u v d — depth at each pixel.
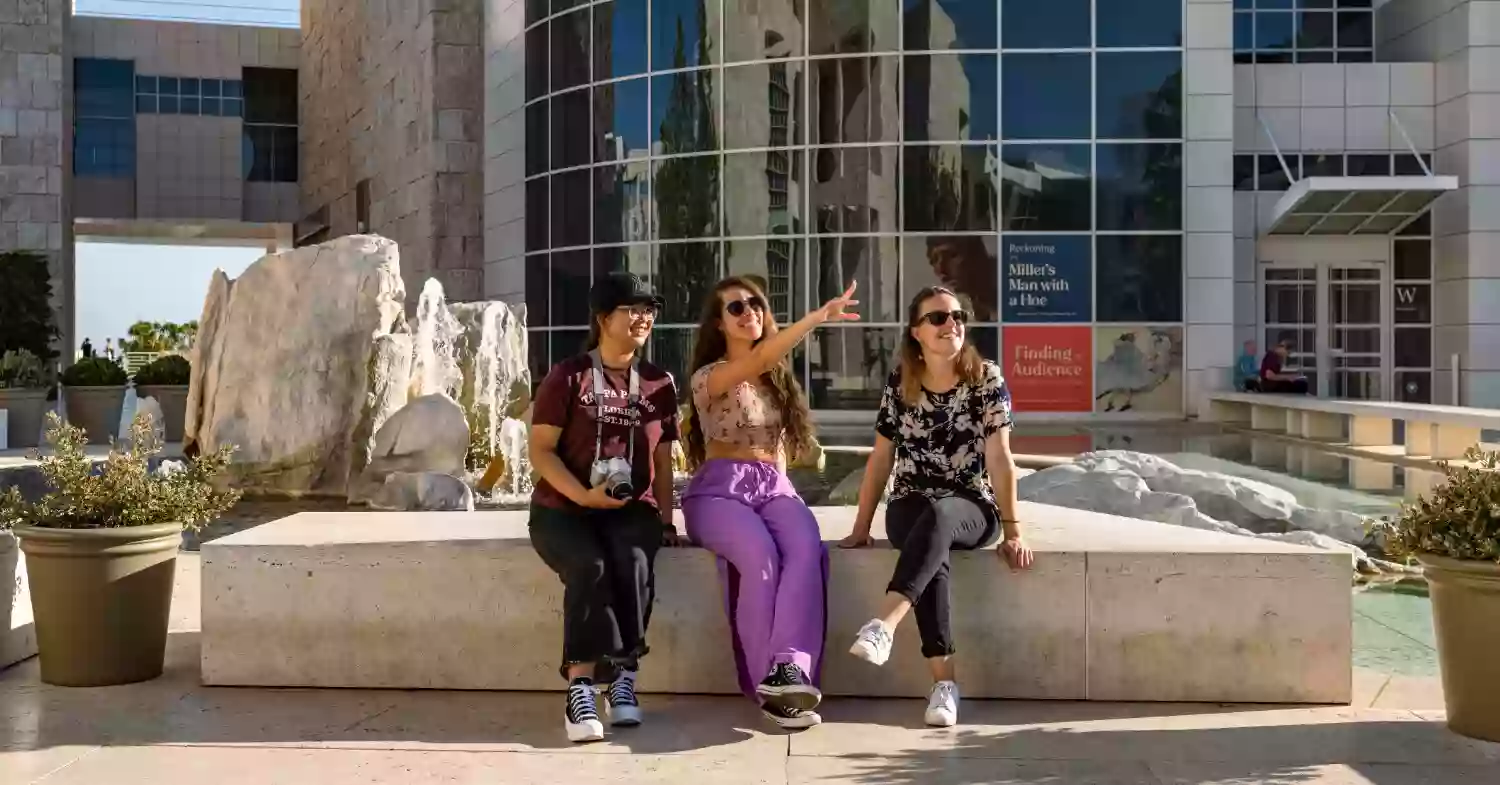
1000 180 24.67
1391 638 7.31
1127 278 24.80
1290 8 28.94
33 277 35.50
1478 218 25.50
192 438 12.66
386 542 5.98
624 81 26.62
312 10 48.06
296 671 5.99
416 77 35.41
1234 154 26.94
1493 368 25.53
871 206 24.86
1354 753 5.00
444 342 13.62
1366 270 26.98
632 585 5.34
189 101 48.47
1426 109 26.78
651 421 5.64
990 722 5.45
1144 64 24.67
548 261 28.72
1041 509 7.29
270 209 50.09
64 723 5.36
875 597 5.84
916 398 5.79
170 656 6.55
